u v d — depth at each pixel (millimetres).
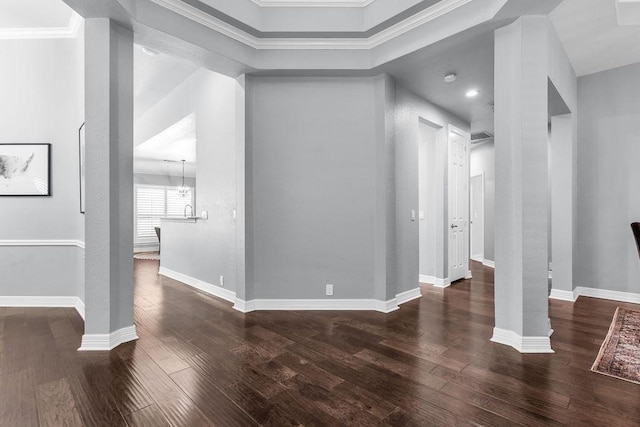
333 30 3092
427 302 3770
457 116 4852
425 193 4809
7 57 3500
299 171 3494
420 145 4855
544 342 2426
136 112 6410
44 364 2246
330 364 2254
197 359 2330
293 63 3264
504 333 2580
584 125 4000
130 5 2396
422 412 1719
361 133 3480
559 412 1711
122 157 2609
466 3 2557
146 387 1962
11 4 3041
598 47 3277
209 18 2832
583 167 4016
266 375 2105
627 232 3756
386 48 3109
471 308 3533
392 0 2840
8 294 3523
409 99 3939
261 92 3484
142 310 3498
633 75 3688
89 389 1939
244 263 3422
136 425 1625
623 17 2701
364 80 3471
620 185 3797
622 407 1747
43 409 1748
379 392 1907
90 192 2494
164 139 6336
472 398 1842
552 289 3936
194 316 3287
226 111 3990
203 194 4492
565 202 3865
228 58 3043
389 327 2957
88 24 2463
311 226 3502
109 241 2512
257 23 3064
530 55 2432
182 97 5062
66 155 3523
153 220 9555
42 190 3510
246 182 3420
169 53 2961
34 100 3518
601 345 2535
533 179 2439
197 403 1805
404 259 3859
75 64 3412
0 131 3496
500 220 2588
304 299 3500
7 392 1905
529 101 2438
